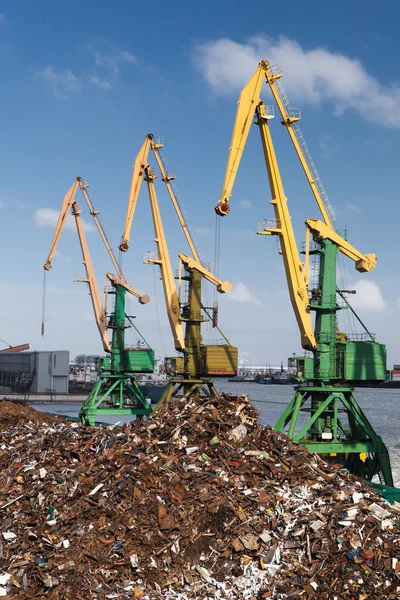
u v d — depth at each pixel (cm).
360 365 4459
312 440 4419
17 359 19388
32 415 5997
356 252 4603
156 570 1786
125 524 1920
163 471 2153
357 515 1953
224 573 1798
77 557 1817
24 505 2127
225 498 2025
